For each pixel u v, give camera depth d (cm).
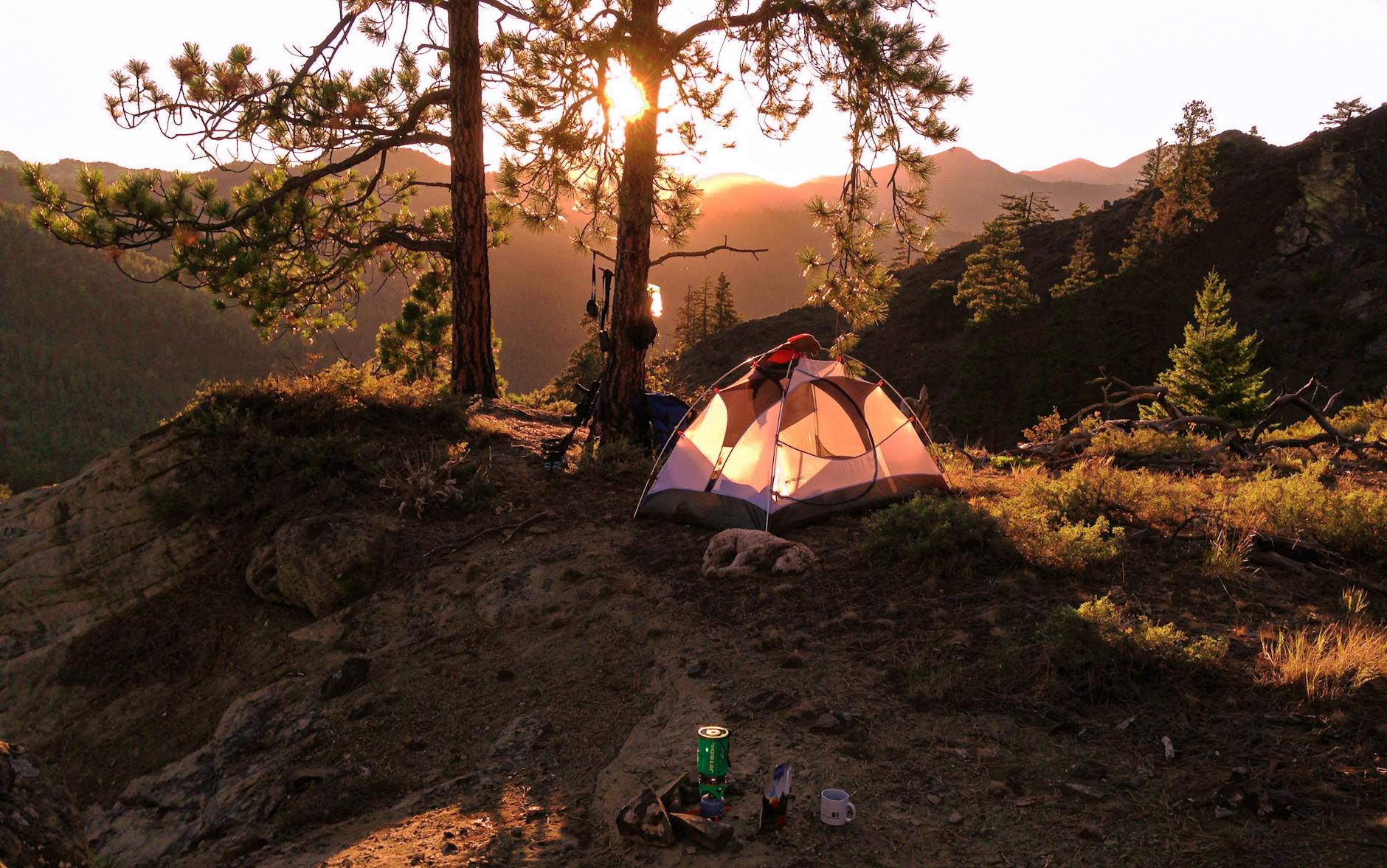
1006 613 565
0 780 312
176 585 922
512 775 480
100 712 805
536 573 759
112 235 1281
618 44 1060
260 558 893
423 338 2270
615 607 678
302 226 1495
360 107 1402
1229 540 684
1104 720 444
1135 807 370
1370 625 516
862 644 557
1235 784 370
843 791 388
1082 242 7738
